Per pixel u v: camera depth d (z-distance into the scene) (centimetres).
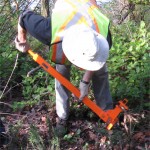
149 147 198
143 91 231
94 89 208
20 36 191
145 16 466
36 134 191
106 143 199
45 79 263
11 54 274
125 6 462
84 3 183
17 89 272
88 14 179
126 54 259
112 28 328
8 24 308
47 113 238
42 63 196
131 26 328
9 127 209
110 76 249
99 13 184
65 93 212
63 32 175
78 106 232
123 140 201
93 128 215
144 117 220
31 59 282
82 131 220
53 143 190
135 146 203
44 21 179
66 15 177
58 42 177
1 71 265
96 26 178
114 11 480
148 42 277
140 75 236
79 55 167
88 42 165
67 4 181
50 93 247
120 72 252
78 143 210
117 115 198
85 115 234
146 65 241
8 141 199
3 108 249
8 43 303
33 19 180
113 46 264
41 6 370
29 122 228
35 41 300
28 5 317
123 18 457
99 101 210
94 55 165
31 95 255
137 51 258
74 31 168
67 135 212
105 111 204
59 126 217
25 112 241
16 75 275
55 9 183
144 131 214
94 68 168
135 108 232
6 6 311
